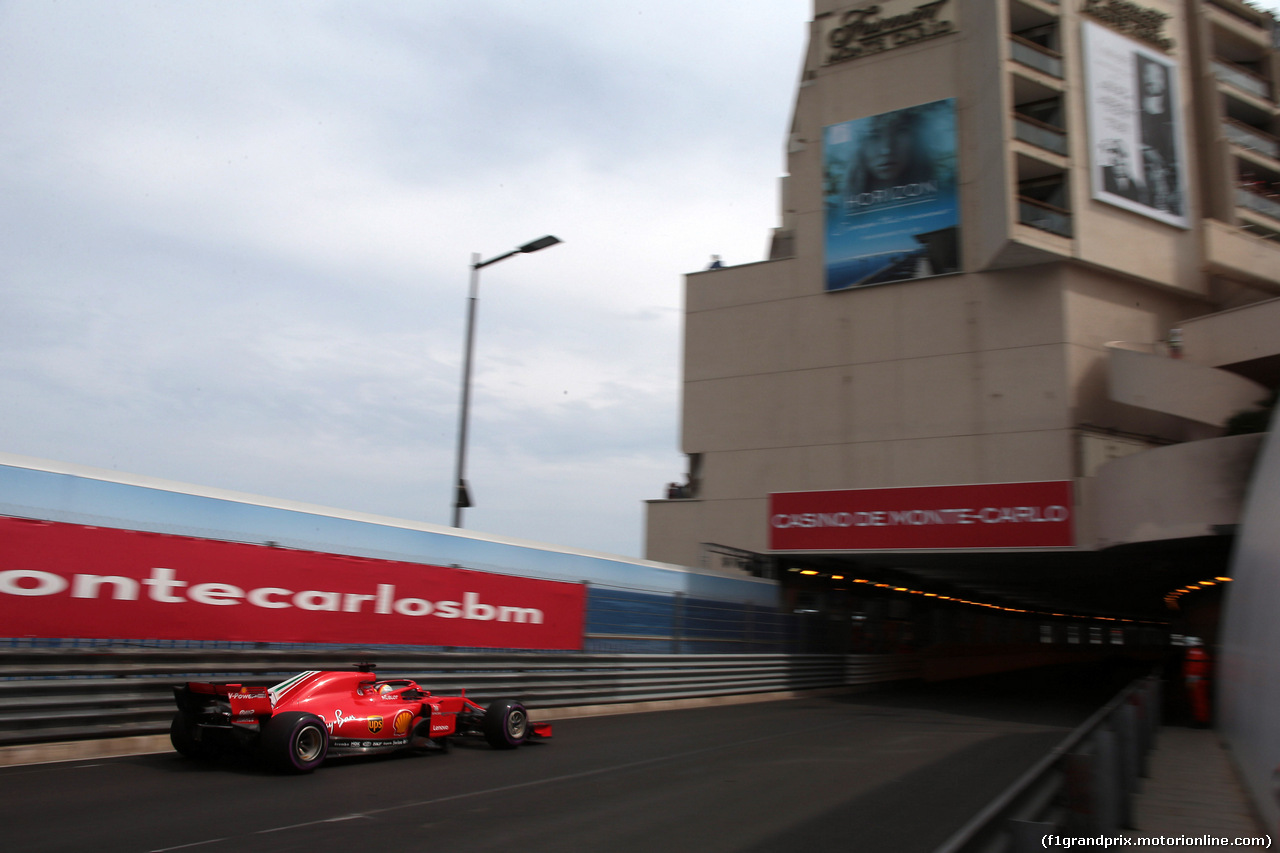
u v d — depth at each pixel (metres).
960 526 22.00
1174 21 28.12
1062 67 25.53
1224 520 17.06
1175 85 27.52
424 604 12.77
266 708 8.33
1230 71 29.81
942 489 22.39
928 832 6.66
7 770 7.72
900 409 26.11
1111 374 22.89
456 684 12.72
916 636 33.34
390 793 7.58
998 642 44.41
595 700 15.72
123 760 8.55
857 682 26.50
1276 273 26.84
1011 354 24.84
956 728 15.48
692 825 6.71
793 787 8.57
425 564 12.87
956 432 25.17
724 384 29.12
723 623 20.52
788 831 6.59
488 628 13.85
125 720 8.88
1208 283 26.92
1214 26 30.03
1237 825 6.79
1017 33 27.17
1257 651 8.27
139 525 9.78
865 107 28.11
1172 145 26.98
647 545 29.44
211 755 8.88
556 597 15.34
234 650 10.12
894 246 26.98
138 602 9.35
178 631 9.70
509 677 13.74
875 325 26.94
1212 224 26.12
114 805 6.52
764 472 27.84
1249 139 29.64
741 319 29.28
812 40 30.02
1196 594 33.97
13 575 8.38
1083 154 25.14
